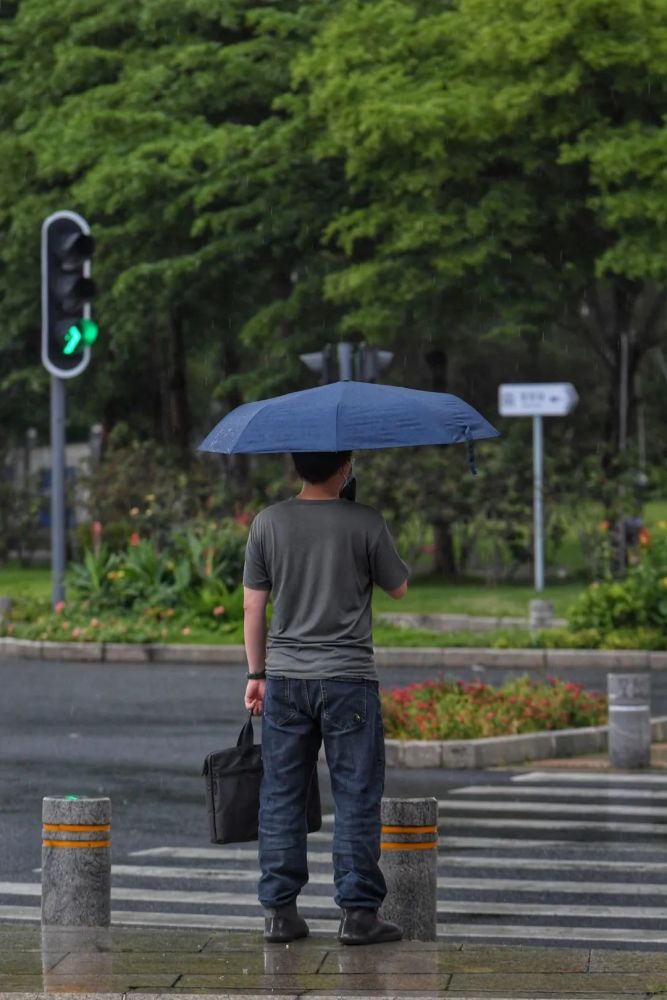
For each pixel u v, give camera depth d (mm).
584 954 19000
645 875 27703
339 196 95688
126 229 99188
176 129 95062
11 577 111125
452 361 136125
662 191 81875
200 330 113938
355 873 19516
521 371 143375
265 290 106188
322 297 96500
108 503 102062
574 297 93375
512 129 82875
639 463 89312
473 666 61875
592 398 143625
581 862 28797
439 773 39500
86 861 21281
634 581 65125
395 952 19141
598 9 79812
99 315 107875
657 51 80062
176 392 114438
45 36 107250
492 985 17453
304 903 25938
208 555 72500
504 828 32062
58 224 60656
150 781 37781
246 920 24594
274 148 91000
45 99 106938
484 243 85188
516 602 80188
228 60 96062
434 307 90250
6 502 124812
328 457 19859
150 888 26953
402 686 54594
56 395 65688
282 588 19703
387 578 19734
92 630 67188
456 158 84562
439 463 93000
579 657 61781
